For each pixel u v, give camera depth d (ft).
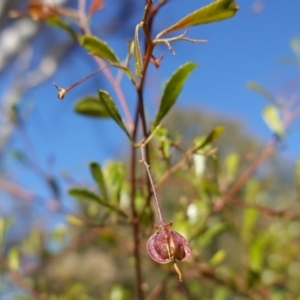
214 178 0.83
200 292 1.09
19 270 0.88
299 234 1.21
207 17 0.44
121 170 0.64
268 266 1.17
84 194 0.60
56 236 0.92
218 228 0.83
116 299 0.95
